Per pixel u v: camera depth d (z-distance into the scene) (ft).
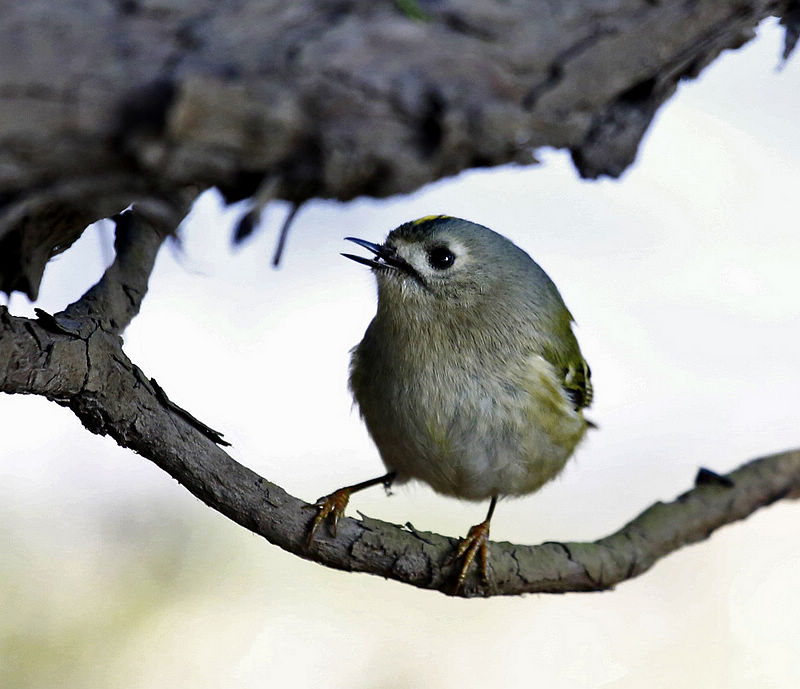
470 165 6.13
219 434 6.73
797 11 6.64
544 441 6.87
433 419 6.86
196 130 5.14
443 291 6.86
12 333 6.66
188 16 5.32
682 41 6.61
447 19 5.76
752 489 6.85
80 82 5.06
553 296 6.91
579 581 6.81
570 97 6.22
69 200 5.78
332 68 5.39
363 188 5.80
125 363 6.70
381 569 6.76
